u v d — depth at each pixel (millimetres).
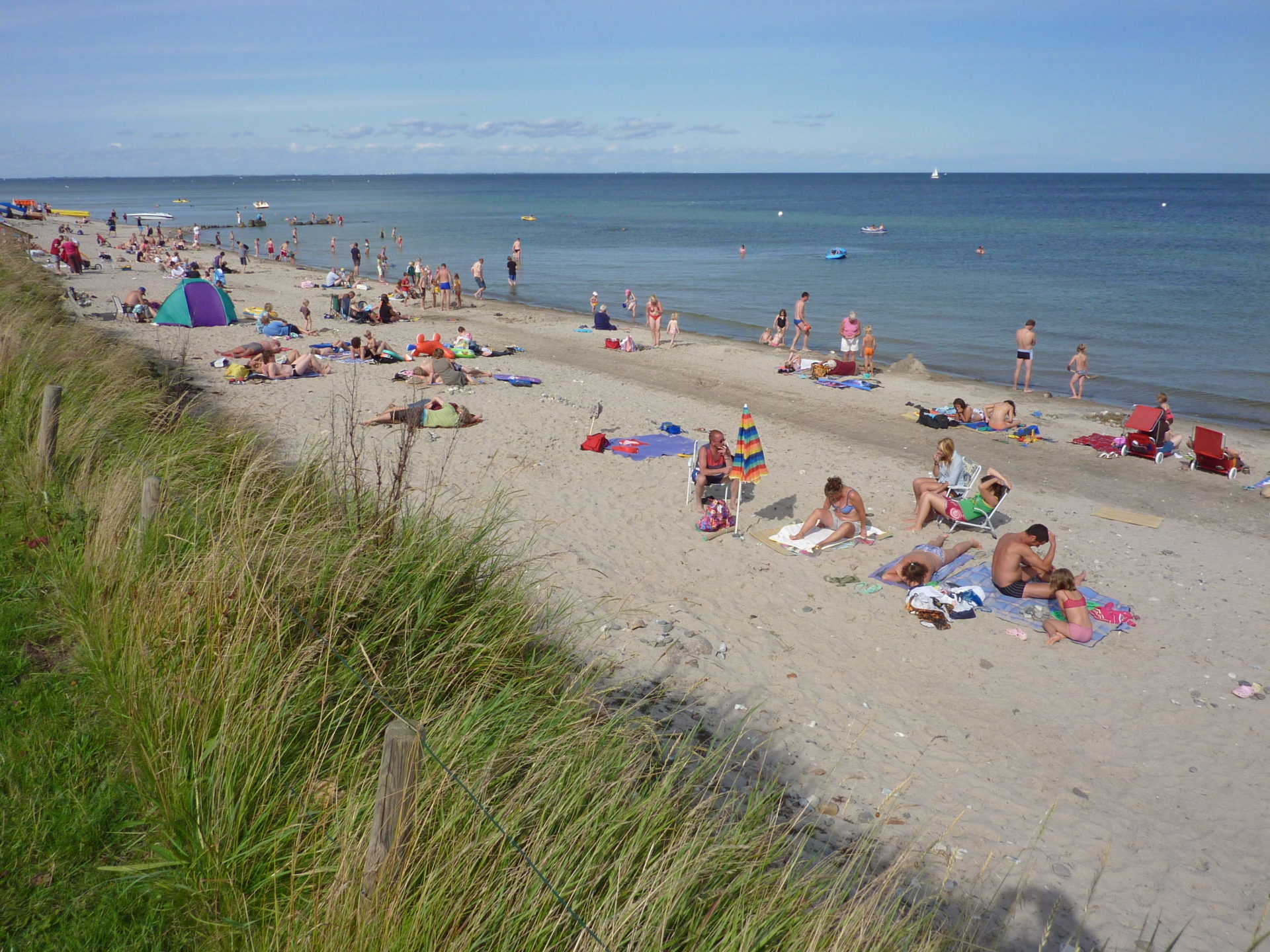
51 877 3119
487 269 49688
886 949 3400
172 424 8539
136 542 5156
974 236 75375
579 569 9086
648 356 23766
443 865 2986
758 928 3270
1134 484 13406
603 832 3502
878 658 7777
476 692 4297
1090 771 6309
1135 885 5195
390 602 4887
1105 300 36531
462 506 8703
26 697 4066
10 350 8734
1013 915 4840
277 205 146625
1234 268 48562
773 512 11531
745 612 8516
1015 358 25359
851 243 68125
